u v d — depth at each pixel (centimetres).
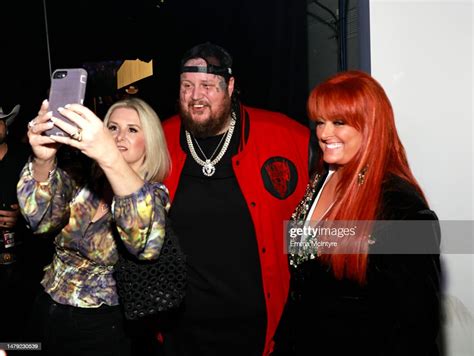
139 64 303
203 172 198
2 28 372
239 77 360
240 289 190
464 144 207
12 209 261
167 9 360
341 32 253
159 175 181
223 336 192
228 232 193
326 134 137
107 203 167
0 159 264
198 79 190
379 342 126
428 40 203
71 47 372
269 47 355
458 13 202
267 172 200
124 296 141
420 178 208
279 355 171
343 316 130
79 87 129
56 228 154
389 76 203
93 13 366
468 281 212
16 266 277
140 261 139
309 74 346
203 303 190
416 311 117
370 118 131
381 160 129
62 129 113
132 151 174
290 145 207
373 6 201
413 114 205
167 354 196
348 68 252
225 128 201
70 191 157
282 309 197
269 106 360
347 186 132
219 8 357
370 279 125
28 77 382
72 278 171
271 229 195
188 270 192
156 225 129
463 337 212
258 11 353
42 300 175
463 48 204
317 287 138
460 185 209
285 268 200
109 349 173
